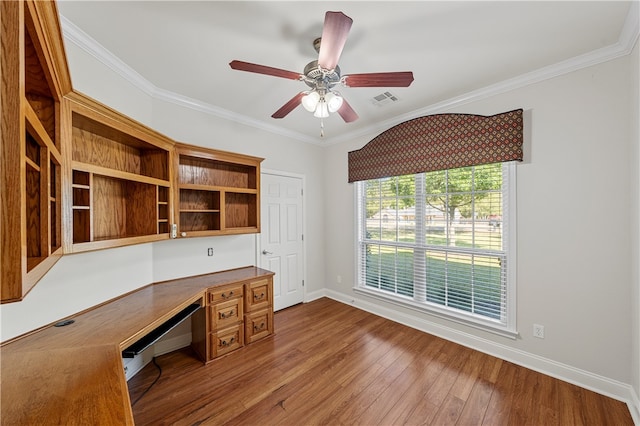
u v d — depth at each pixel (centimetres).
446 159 266
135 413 171
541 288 215
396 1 141
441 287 284
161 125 250
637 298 165
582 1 141
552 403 179
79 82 169
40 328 142
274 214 353
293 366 224
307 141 395
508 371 216
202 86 240
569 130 200
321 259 417
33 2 69
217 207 271
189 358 238
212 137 289
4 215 56
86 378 95
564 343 204
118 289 199
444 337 276
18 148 57
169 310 174
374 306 346
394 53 189
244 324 259
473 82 232
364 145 356
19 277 57
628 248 178
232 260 304
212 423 164
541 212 214
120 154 194
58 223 120
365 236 365
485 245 251
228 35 170
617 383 182
